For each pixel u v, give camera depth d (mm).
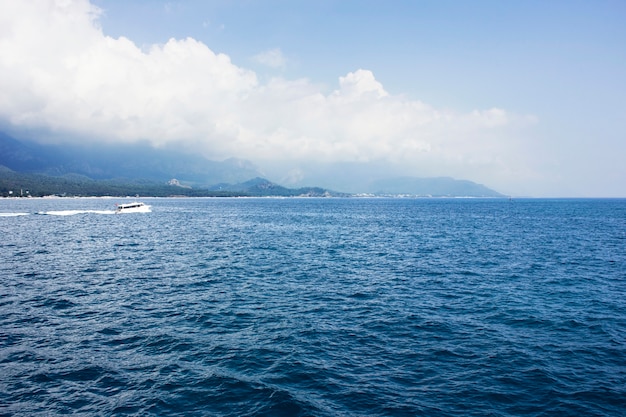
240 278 39438
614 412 15594
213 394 16891
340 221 125312
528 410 15734
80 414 15469
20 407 15906
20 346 21844
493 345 22219
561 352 21281
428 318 26922
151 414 15477
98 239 71812
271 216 150500
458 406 15984
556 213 174375
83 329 24594
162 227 98562
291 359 20266
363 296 32719
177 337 23281
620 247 63062
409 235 81750
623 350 21578
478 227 101312
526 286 36562
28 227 94062
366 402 16250
